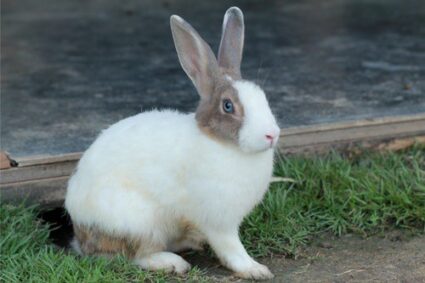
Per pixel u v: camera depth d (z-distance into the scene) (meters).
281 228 6.82
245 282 6.09
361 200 7.19
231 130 5.70
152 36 12.05
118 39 11.90
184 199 6.05
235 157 5.79
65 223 7.59
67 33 12.29
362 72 9.98
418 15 13.05
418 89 9.29
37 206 7.23
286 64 10.37
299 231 6.83
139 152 6.13
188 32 5.96
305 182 7.49
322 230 7.02
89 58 10.92
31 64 10.65
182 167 5.97
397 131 8.30
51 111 8.73
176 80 9.84
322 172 7.54
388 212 7.11
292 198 7.26
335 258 6.52
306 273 6.25
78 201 6.34
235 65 6.15
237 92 5.76
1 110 8.79
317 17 13.12
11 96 9.31
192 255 6.72
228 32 6.19
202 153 5.85
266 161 5.92
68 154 7.37
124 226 6.13
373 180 7.50
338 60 10.52
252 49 11.09
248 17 13.20
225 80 5.89
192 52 6.02
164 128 6.14
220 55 6.19
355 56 10.70
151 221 6.18
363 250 6.66
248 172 5.83
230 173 5.79
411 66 10.20
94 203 6.21
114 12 13.83
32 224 6.94
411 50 10.95
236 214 5.95
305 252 6.65
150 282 6.14
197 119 5.93
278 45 11.32
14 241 6.57
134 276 6.14
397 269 6.28
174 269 6.27
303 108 8.61
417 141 8.31
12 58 10.94
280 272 6.28
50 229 7.29
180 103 8.89
